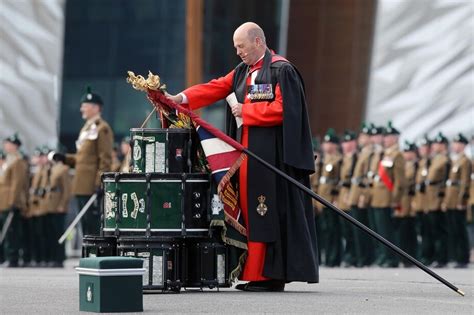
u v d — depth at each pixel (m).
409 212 100.94
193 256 52.38
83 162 81.81
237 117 53.25
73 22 169.75
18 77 169.38
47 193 103.94
